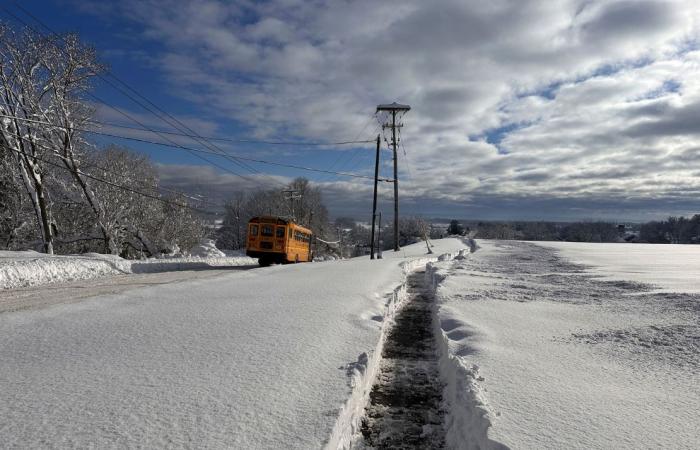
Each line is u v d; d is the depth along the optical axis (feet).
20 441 10.59
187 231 153.99
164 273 68.23
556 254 117.19
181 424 11.78
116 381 14.98
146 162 140.77
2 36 83.30
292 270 62.85
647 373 17.83
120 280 55.31
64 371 15.97
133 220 123.13
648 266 74.79
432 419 16.52
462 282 49.19
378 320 28.45
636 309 32.30
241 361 17.51
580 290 43.47
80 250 125.29
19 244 106.52
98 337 21.16
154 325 23.91
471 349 21.29
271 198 261.24
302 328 23.43
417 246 189.98
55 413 12.27
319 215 264.52
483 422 12.80
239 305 30.55
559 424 12.79
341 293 37.01
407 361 23.77
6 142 83.30
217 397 13.74
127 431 11.26
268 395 14.03
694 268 69.92
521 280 52.90
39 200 86.43
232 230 264.52
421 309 40.16
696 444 11.55
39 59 88.38
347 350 19.80
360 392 16.24
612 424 12.84
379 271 62.03
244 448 10.58
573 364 19.02
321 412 12.85
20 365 16.66
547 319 28.96
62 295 39.99
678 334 24.35
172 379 15.28
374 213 125.18
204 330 22.75
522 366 18.63
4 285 46.85
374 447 14.33
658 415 13.52
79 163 99.14
